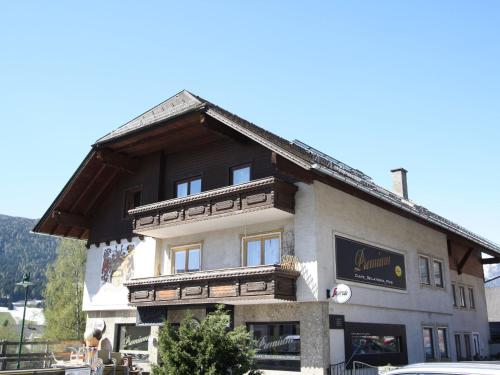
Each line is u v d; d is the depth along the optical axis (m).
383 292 18.08
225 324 11.54
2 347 21.89
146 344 19.91
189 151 20.03
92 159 21.36
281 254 16.33
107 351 17.97
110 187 22.88
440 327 21.62
